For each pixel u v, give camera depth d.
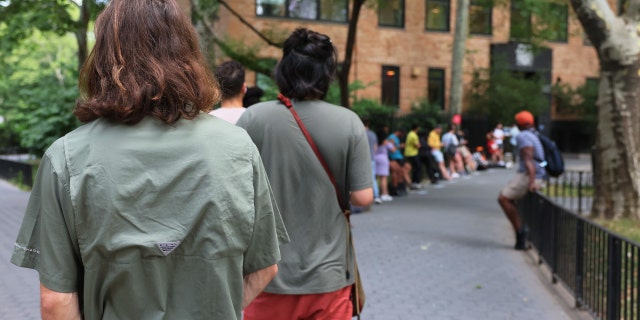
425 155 17.97
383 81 25.81
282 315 2.71
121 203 1.38
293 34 2.82
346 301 2.80
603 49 10.40
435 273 6.77
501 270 6.98
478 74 27.83
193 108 1.50
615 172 10.48
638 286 3.88
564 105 31.25
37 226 1.44
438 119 24.44
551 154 7.79
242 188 1.49
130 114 1.42
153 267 1.40
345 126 2.74
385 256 7.66
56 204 1.40
